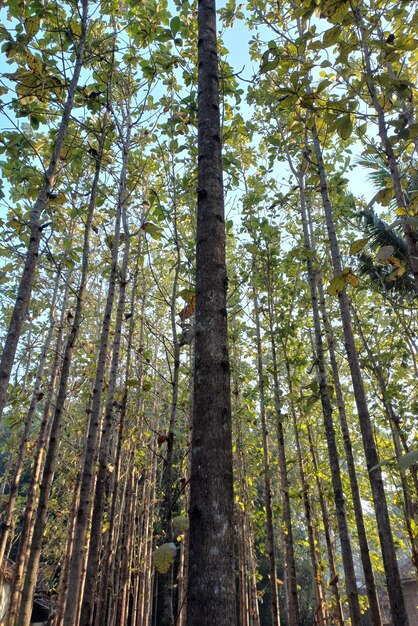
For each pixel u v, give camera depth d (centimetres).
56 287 931
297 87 413
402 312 819
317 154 714
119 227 700
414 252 385
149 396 1047
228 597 208
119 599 1139
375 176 766
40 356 999
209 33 382
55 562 1812
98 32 691
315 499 1207
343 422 795
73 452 1330
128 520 1268
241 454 1222
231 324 1092
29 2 545
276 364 938
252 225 914
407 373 966
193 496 235
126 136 730
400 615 500
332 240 678
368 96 448
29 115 528
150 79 655
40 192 511
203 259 298
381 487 554
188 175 737
